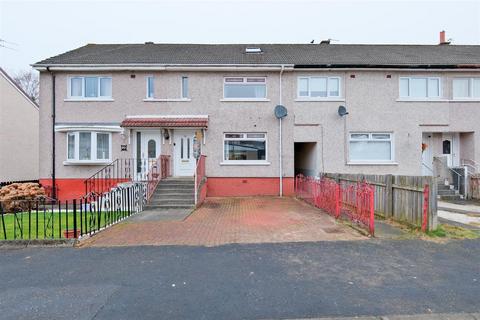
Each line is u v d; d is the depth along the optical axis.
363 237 7.72
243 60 16.50
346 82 16.27
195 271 5.57
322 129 16.16
